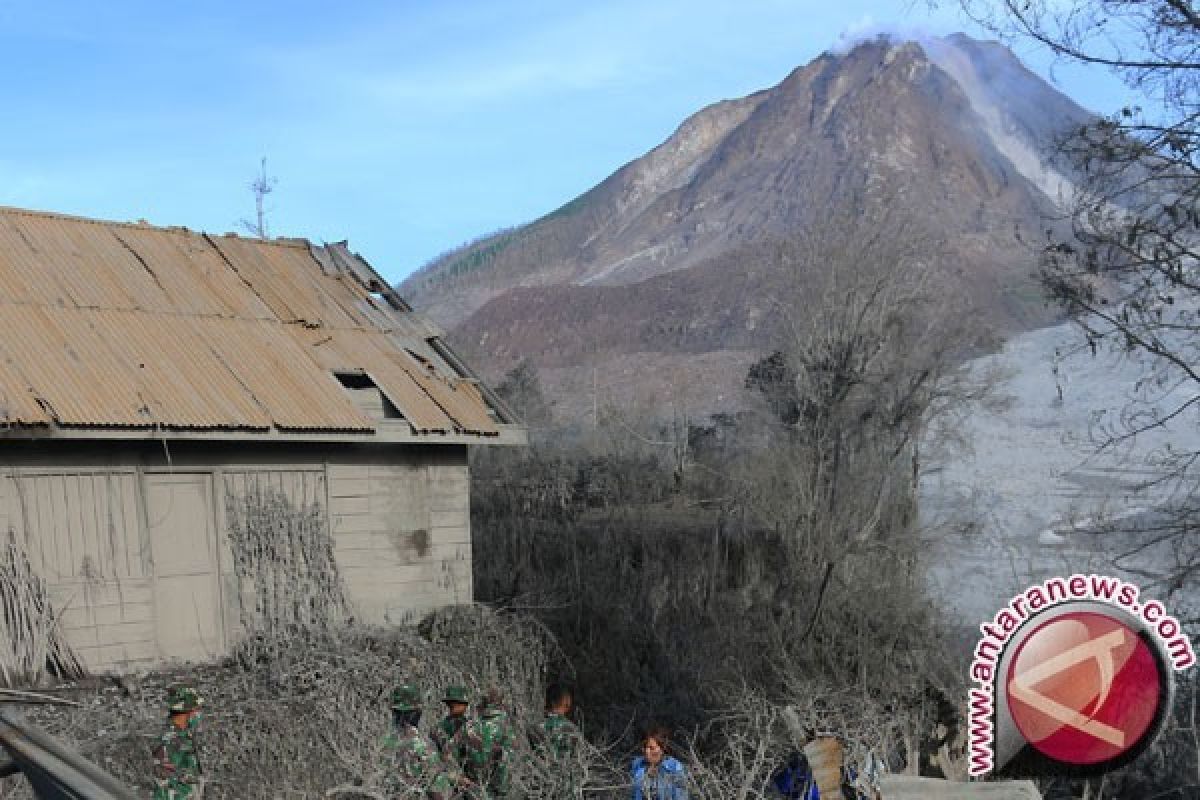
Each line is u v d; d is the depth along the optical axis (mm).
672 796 8453
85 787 4867
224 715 11805
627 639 17297
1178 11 9977
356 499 15656
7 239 15383
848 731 10102
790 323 28219
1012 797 7965
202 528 14305
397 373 16547
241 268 17359
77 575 13281
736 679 15391
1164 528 11336
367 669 13211
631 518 27688
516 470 32812
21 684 12383
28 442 13055
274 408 14578
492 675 14031
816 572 21078
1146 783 10375
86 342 14164
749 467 26938
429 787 8602
